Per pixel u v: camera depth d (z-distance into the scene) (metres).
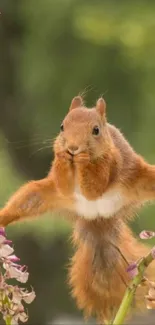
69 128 5.44
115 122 19.61
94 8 19.12
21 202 5.81
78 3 19.33
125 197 5.82
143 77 19.64
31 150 18.08
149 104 19.72
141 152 18.62
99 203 5.84
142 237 4.85
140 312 5.81
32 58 19.83
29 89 19.75
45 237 16.09
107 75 19.66
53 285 18.52
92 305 6.15
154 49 18.98
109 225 6.02
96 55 19.56
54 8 19.45
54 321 17.86
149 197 5.84
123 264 6.04
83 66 19.62
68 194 5.58
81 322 17.38
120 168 5.69
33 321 17.92
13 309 4.64
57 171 5.49
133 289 4.74
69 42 19.72
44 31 19.67
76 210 5.91
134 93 19.75
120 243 6.07
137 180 5.78
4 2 20.11
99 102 5.64
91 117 5.50
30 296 4.66
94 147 5.43
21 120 19.69
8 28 20.42
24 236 17.55
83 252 6.10
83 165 5.39
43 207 5.86
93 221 5.98
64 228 15.60
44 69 19.66
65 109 19.58
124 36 18.73
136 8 19.17
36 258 18.56
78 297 6.18
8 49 20.20
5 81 20.09
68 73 19.67
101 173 5.51
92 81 19.64
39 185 5.82
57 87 19.69
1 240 4.68
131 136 19.33
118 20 18.88
